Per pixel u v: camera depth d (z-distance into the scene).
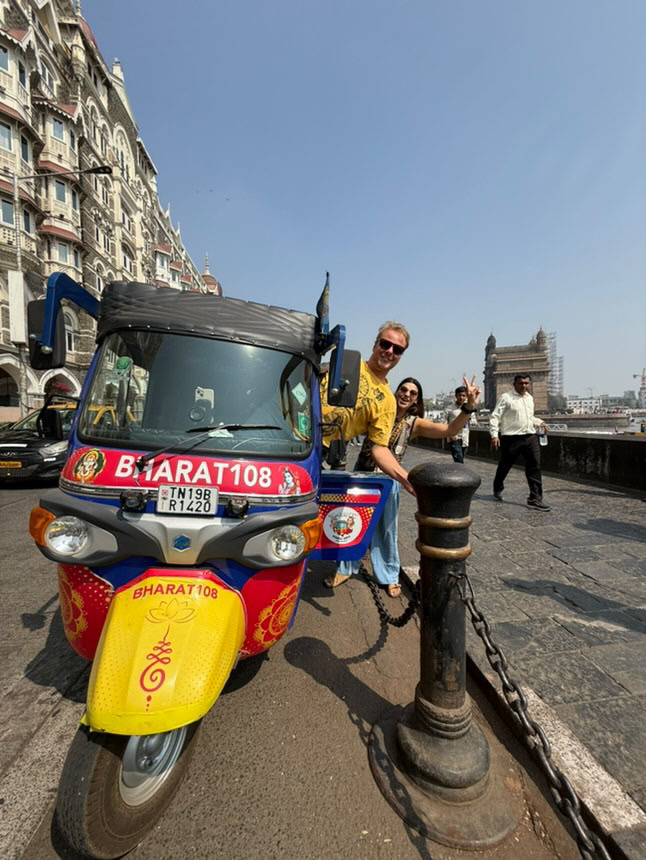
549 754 1.42
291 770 1.92
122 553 1.81
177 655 1.51
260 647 2.04
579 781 1.75
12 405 25.16
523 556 4.24
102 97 35.09
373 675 2.62
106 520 1.81
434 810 1.69
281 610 2.04
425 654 1.91
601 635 2.82
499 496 6.93
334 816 1.71
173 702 1.42
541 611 3.14
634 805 1.65
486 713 2.29
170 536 1.80
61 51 28.53
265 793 1.81
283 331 2.41
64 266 26.38
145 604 1.67
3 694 2.46
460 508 1.81
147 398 2.16
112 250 35.56
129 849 1.55
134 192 41.47
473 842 1.58
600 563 4.04
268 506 1.94
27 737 2.14
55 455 8.82
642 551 4.36
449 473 1.76
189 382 2.21
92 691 1.46
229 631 1.70
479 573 3.83
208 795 1.79
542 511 6.00
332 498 2.96
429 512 1.85
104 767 1.46
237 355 2.28
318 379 2.55
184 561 1.81
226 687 2.48
